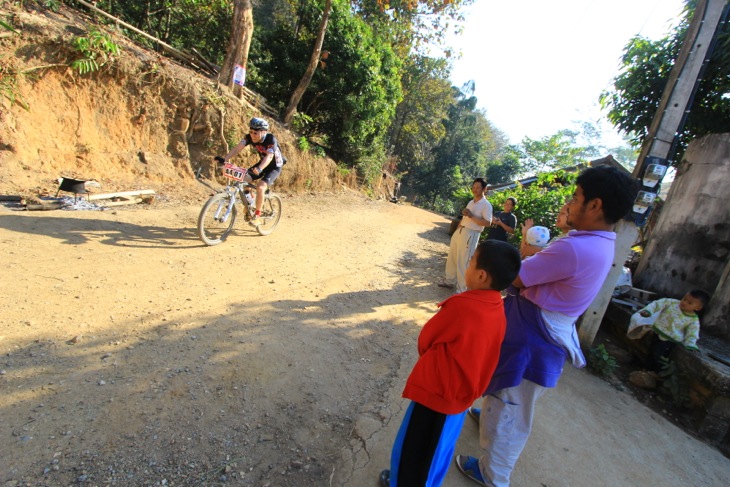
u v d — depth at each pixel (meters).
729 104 5.86
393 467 1.87
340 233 8.03
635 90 6.45
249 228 6.57
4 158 5.72
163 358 2.87
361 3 16.45
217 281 4.34
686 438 3.33
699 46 3.89
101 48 6.77
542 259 1.95
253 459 2.21
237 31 9.68
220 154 9.04
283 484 2.09
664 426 3.42
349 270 5.75
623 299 5.16
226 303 3.88
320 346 3.51
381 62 14.60
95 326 3.06
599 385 3.89
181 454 2.14
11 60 5.86
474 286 1.79
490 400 2.18
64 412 2.24
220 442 2.27
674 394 3.72
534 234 2.39
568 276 1.91
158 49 9.74
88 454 2.02
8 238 4.17
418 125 32.25
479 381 1.79
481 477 2.30
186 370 2.79
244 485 2.04
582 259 1.88
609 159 11.77
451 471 2.42
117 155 7.32
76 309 3.22
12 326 2.85
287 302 4.21
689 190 5.29
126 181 7.27
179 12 11.91
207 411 2.47
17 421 2.12
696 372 3.60
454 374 1.72
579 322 4.40
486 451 2.23
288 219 8.10
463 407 1.78
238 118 9.34
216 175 8.94
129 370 2.67
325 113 14.76
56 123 6.46
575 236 1.97
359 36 13.20
